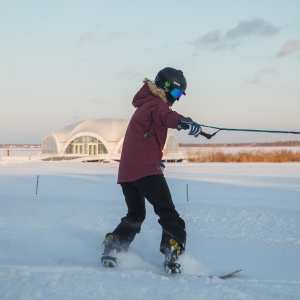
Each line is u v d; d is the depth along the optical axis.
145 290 3.78
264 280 4.72
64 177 25.00
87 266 5.05
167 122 4.88
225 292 3.69
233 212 10.69
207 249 6.78
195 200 14.97
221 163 52.22
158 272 4.90
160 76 5.39
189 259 5.14
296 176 28.75
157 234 7.79
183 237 5.06
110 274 4.52
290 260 6.04
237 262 5.85
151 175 5.11
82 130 65.00
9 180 22.72
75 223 8.85
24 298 3.55
